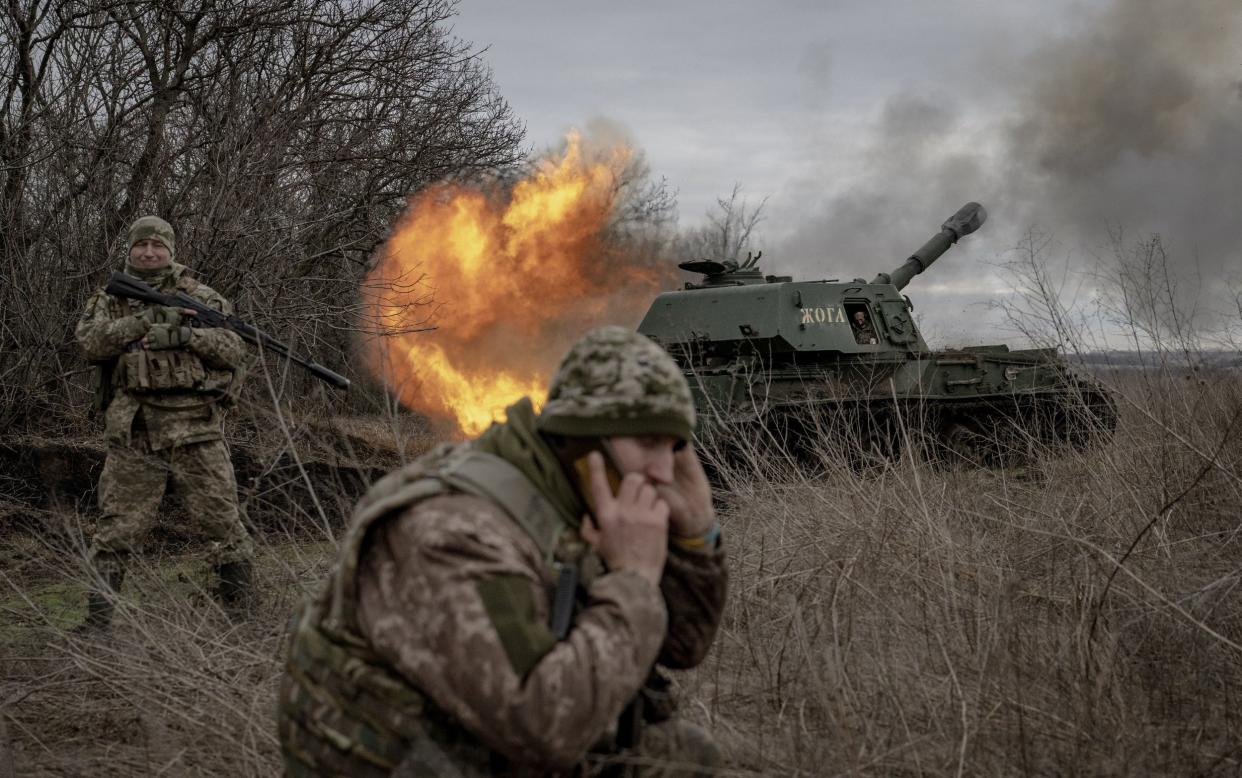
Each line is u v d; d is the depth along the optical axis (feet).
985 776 11.46
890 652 13.93
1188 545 17.94
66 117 33.71
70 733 13.17
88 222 33.19
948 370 41.98
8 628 16.46
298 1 41.29
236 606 17.49
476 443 7.87
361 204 45.57
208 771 11.67
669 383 7.48
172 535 23.35
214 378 18.86
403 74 45.91
